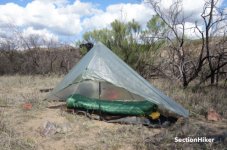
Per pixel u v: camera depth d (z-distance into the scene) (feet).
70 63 56.39
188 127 17.60
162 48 39.73
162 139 15.85
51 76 47.44
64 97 24.17
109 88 23.08
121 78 20.53
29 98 24.90
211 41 35.83
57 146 15.31
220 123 19.57
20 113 20.71
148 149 14.88
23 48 61.46
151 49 39.96
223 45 34.73
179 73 36.78
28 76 48.24
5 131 16.74
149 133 17.21
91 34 43.70
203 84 35.65
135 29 40.52
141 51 39.73
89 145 15.39
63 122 18.81
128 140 16.01
